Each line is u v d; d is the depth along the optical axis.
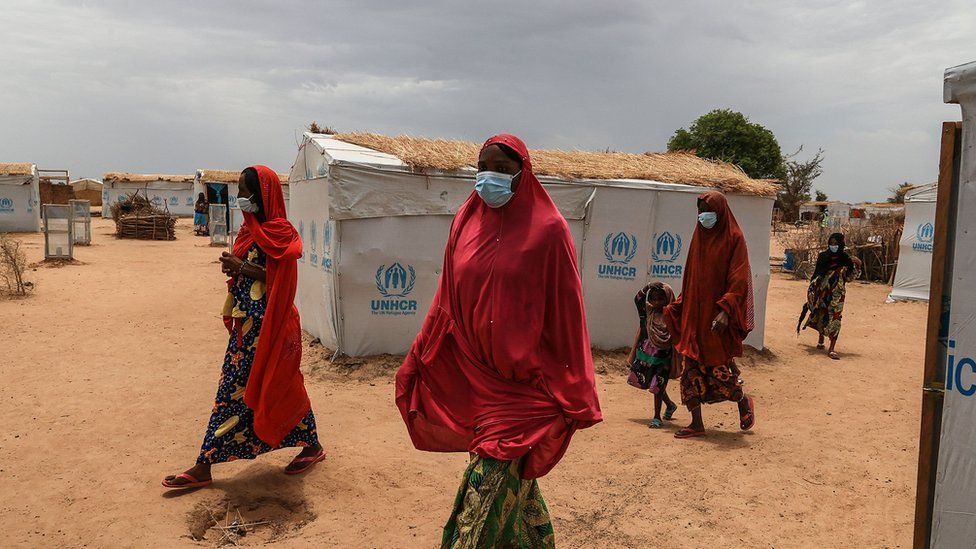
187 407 7.04
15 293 13.21
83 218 24.55
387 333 8.77
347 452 5.85
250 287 4.90
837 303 10.66
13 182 28.92
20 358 8.75
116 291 14.37
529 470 3.12
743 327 6.34
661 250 10.12
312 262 9.77
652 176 10.05
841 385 8.89
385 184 8.50
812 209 58.00
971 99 2.43
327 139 9.62
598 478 5.45
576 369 3.16
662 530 4.57
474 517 2.97
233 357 4.93
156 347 9.68
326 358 8.76
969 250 2.47
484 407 3.18
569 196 9.56
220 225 27.20
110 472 5.29
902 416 7.41
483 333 3.15
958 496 2.55
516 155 3.13
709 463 5.82
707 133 56.97
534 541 3.31
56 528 4.36
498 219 3.21
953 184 2.56
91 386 7.65
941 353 2.64
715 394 6.52
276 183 4.93
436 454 5.88
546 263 3.13
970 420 2.50
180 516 4.56
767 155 56.19
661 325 6.79
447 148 9.61
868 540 4.48
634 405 7.84
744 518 4.77
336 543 4.29
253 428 4.97
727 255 6.34
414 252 8.73
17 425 6.31
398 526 4.54
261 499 4.91
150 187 47.34
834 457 6.03
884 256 21.38
